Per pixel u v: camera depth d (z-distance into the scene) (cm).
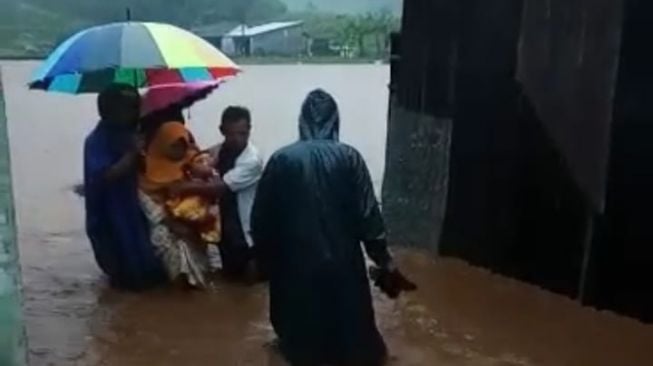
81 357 561
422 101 829
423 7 821
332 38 5409
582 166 665
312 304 530
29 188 1165
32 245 850
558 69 682
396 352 576
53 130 1925
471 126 773
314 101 542
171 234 704
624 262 643
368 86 3334
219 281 730
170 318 639
